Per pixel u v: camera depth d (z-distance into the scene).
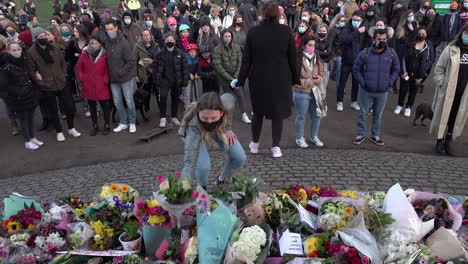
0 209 3.54
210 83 7.83
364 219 2.72
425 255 2.47
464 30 5.37
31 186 5.38
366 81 5.88
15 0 22.30
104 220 3.06
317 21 10.47
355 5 11.02
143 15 10.59
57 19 10.77
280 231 2.81
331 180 4.86
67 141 7.13
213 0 15.87
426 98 8.78
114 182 5.23
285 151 5.99
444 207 2.91
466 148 6.06
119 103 7.25
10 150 6.88
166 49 7.07
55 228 2.95
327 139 6.55
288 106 5.36
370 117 7.70
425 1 12.01
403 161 5.41
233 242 2.44
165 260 2.67
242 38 8.43
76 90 9.29
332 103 8.64
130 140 7.04
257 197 2.79
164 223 2.80
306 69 5.64
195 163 3.34
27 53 6.50
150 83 7.88
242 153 3.85
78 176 5.60
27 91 6.52
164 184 2.74
